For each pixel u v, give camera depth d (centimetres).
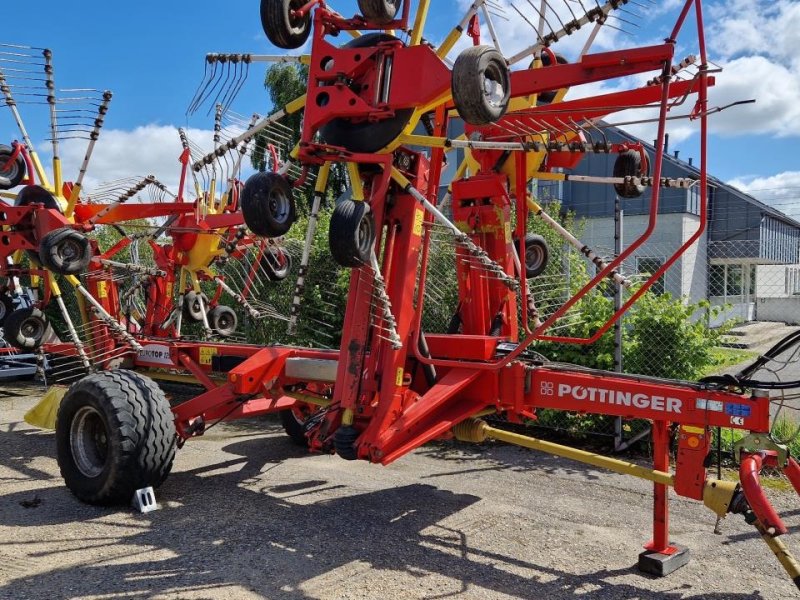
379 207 408
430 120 455
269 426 773
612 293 696
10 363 1027
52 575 369
